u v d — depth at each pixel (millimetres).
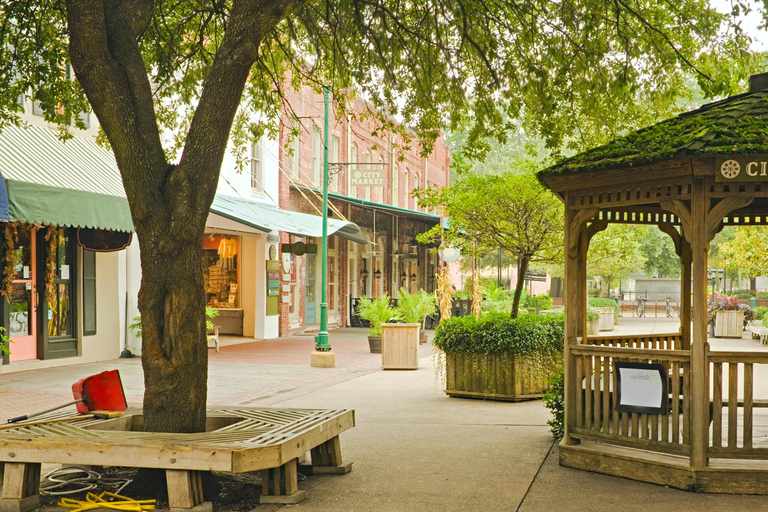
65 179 12867
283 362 16391
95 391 6781
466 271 46781
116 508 5590
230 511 5574
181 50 10211
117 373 6949
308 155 24891
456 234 12062
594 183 6734
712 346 21391
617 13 8961
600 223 8039
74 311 15531
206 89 6215
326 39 10328
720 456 6082
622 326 30719
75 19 5984
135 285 16875
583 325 7688
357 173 24609
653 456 6449
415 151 36156
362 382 13148
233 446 5297
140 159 6059
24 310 14453
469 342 11055
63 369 14344
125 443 5391
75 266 15562
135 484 6035
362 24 9539
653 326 30688
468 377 11164
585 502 5723
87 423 6297
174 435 5691
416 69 9969
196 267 6125
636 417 6508
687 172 5941
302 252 16391
